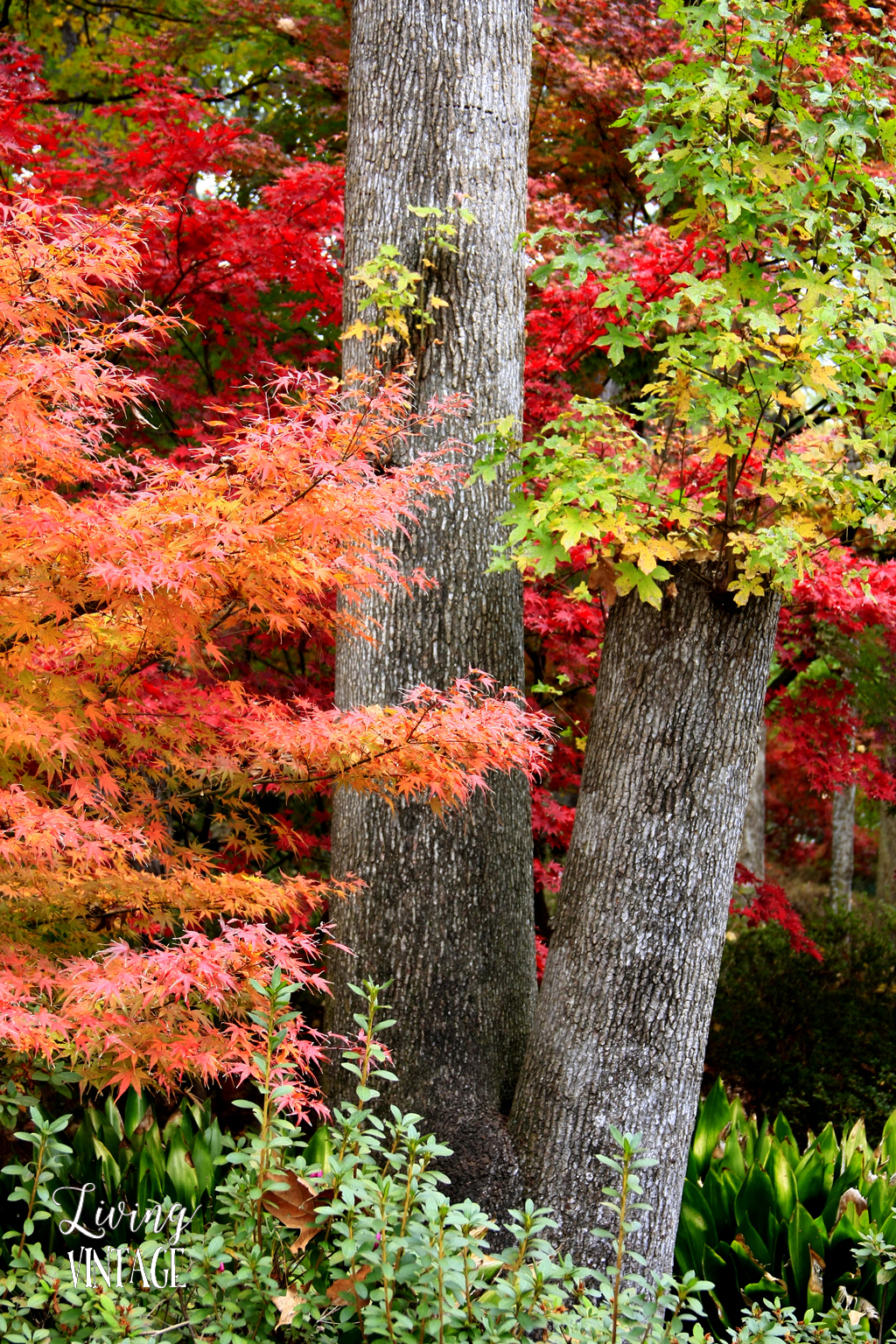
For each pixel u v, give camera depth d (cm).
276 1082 292
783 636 647
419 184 422
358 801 405
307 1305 243
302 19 786
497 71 429
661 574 335
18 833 234
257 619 296
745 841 921
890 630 540
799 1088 664
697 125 333
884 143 345
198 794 319
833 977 739
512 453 417
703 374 348
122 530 233
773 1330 266
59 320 260
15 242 250
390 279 416
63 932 288
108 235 255
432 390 415
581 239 567
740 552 335
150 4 909
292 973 262
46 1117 392
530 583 540
